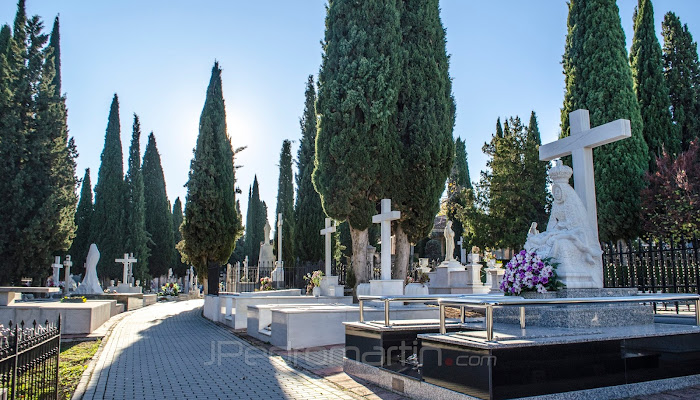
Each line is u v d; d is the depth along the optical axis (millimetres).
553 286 7570
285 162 40875
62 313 13844
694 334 6570
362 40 18406
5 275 23016
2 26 29422
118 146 45812
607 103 20828
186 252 25938
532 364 5363
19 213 23078
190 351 11211
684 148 26344
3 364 4719
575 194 8484
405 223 19266
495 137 35344
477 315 13859
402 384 6711
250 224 64312
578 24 22078
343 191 18047
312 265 29031
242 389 7293
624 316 7348
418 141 18938
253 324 13695
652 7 24391
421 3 19875
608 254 11781
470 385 5418
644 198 19938
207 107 26312
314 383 7609
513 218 33219
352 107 17984
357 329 8062
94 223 44656
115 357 10438
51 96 24828
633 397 5867
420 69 19438
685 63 27094
